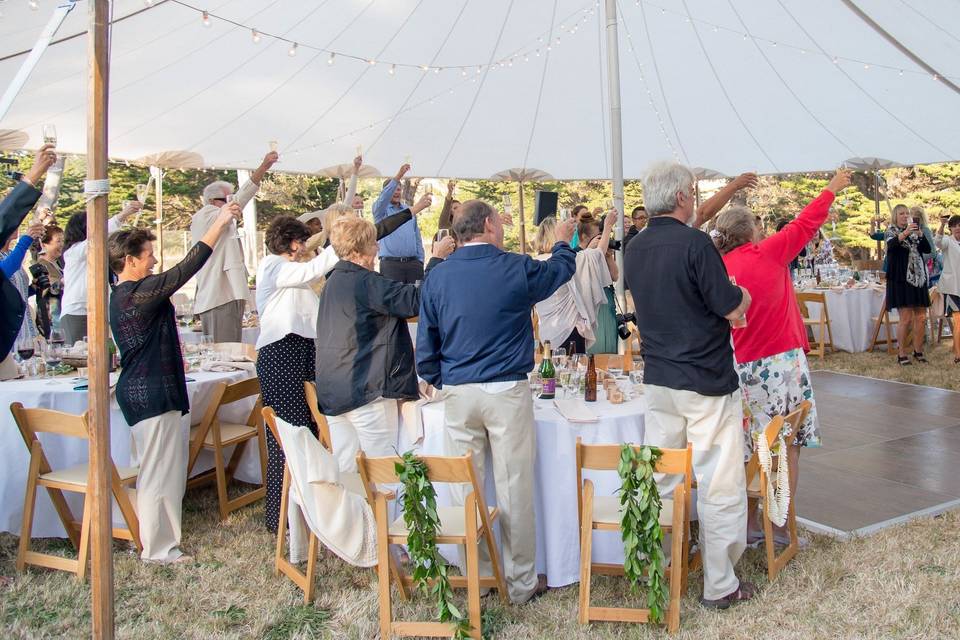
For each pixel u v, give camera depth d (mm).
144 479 3439
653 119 8797
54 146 2941
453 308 2871
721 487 2857
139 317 3354
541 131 8906
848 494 4219
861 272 10094
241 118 7652
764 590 3043
